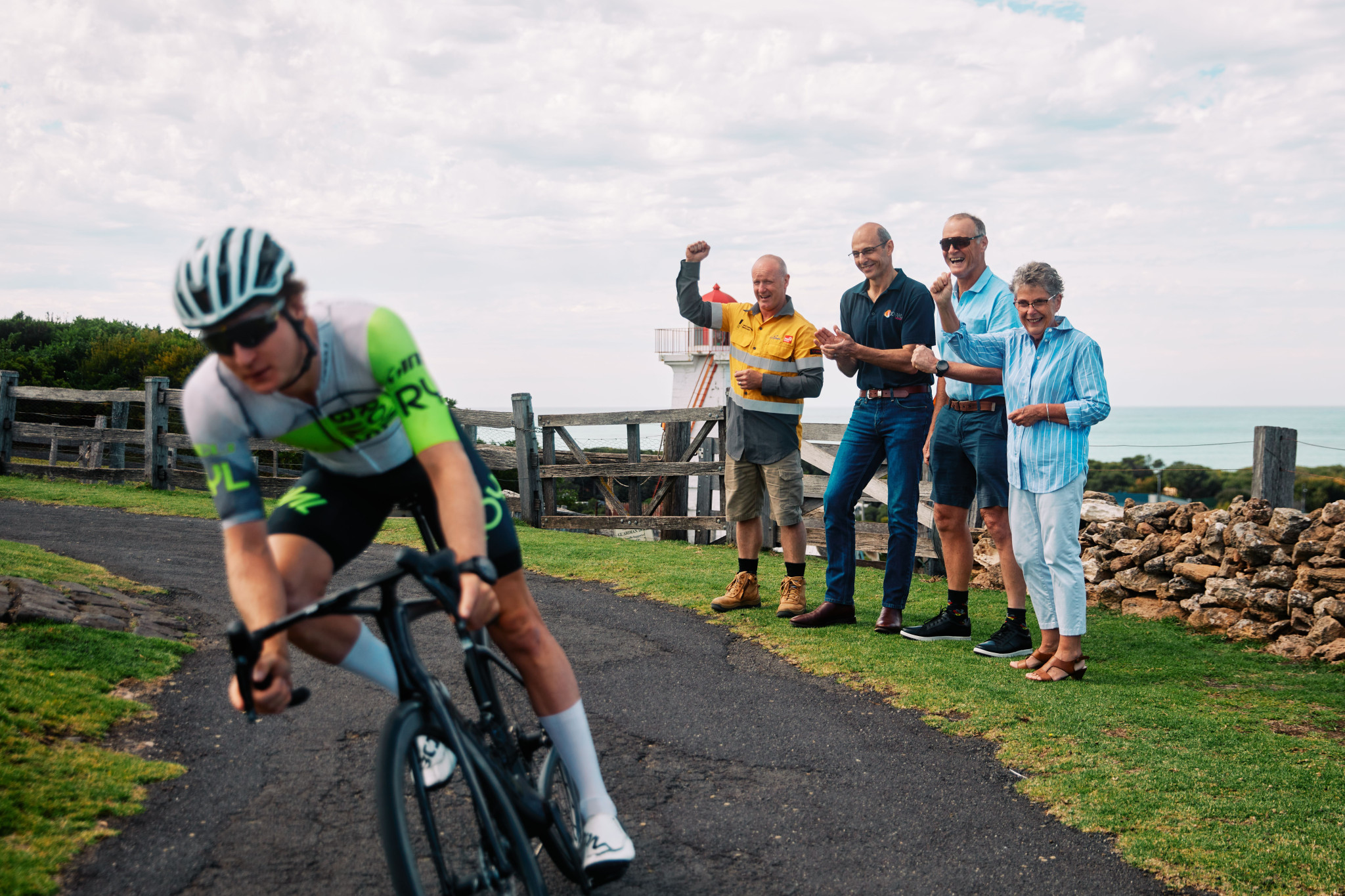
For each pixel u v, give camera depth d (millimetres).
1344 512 5383
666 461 10156
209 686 4055
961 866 2820
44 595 4613
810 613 5875
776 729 4000
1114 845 2955
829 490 5852
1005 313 5270
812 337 5867
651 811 3146
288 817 2895
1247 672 4926
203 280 1688
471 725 2121
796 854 2873
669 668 4867
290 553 2213
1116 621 6121
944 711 4238
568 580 7121
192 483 11211
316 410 2035
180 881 2461
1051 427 4594
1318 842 2943
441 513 1950
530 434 9977
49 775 2893
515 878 1996
